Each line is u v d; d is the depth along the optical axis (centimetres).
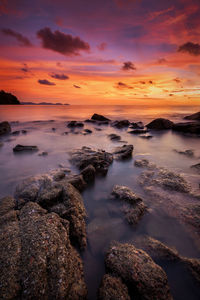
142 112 5300
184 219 480
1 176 812
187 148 1327
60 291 262
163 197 595
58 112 5444
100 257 383
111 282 292
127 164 960
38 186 634
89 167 772
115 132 2088
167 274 338
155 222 483
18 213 452
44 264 284
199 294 307
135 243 409
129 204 554
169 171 796
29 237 333
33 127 2438
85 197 631
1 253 300
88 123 2955
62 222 408
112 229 461
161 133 2020
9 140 1591
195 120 3038
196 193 606
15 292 249
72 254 346
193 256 379
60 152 1197
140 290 282
